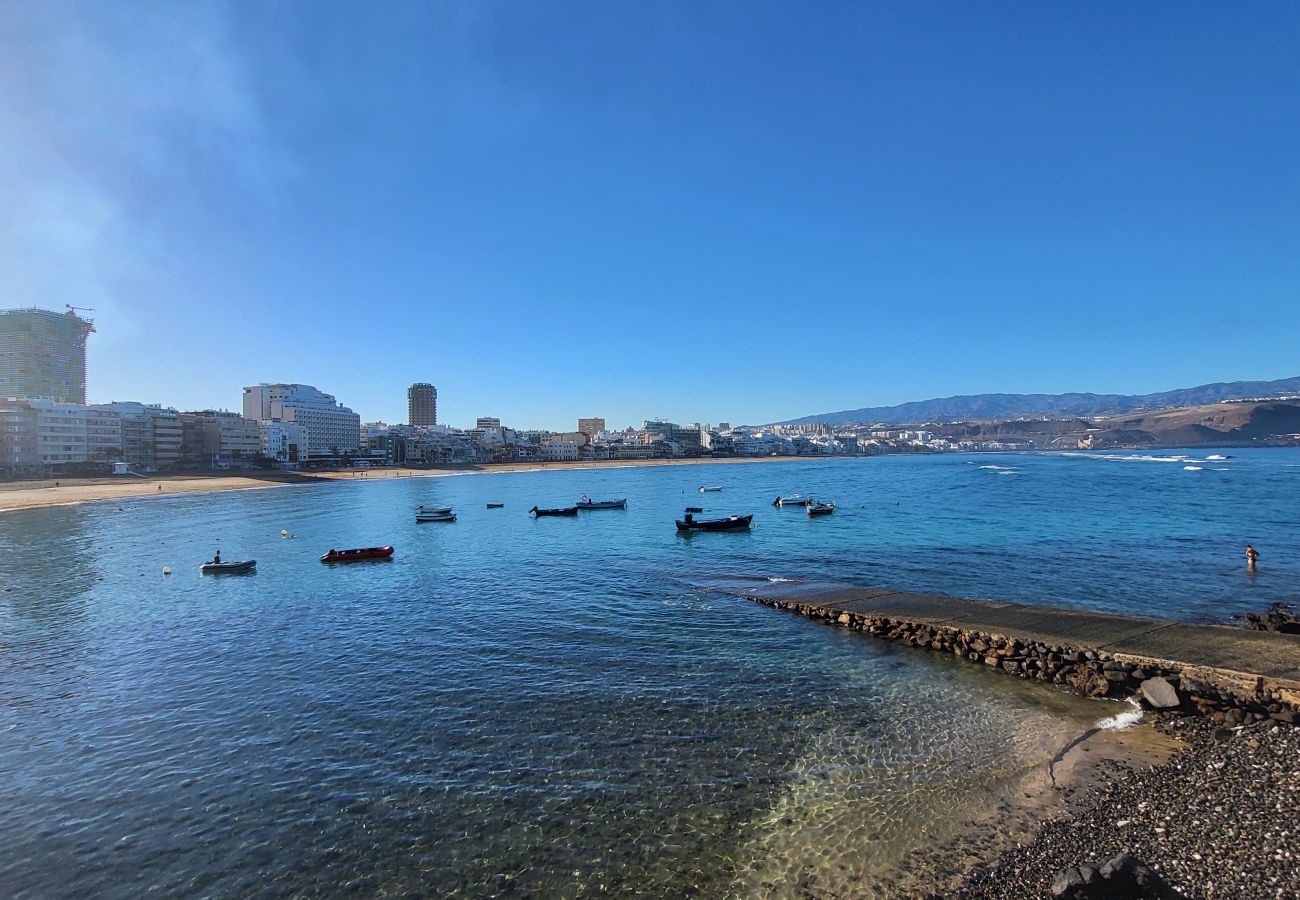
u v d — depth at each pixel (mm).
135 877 12375
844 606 29344
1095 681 19969
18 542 63219
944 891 11156
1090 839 12297
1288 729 16281
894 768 15531
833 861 12156
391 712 19641
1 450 152625
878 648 24906
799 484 141875
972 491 105125
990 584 35250
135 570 47344
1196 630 23547
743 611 30734
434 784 15391
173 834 13711
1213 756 15328
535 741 17438
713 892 11477
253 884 12070
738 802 14242
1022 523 61531
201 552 56375
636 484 163750
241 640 28125
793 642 25797
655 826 13461
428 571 44812
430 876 12148
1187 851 11609
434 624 29781
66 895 11922
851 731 17625
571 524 76312
